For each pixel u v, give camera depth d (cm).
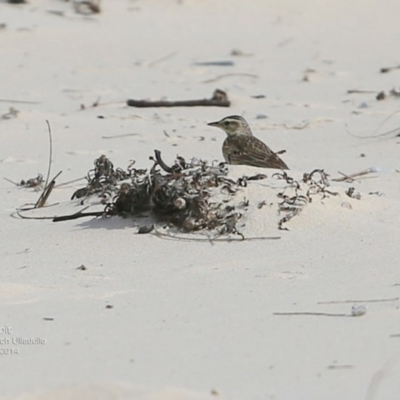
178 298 978
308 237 1152
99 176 1352
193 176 1226
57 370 811
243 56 2773
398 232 1172
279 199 1203
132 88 2364
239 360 819
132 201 1230
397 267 1060
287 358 820
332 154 1736
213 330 888
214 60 2709
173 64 2667
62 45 2845
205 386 766
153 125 1964
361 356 821
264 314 925
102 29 3066
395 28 3181
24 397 736
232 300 968
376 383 764
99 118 2020
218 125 1606
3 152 1759
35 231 1242
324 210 1208
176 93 2314
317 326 891
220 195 1207
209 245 1145
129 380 784
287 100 2217
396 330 877
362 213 1227
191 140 1850
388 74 2528
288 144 1822
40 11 3209
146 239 1171
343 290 990
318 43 2969
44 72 2545
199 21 3253
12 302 982
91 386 733
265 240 1147
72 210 1310
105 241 1177
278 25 3231
